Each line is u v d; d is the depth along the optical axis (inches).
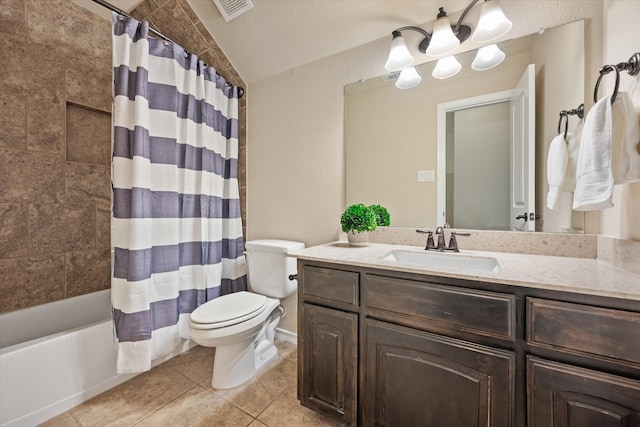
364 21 62.0
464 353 33.9
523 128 50.5
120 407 51.4
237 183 80.3
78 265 70.7
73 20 67.9
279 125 79.4
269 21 68.3
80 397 51.9
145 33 56.3
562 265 39.1
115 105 53.7
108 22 74.4
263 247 72.2
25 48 60.8
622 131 31.2
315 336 46.9
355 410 42.7
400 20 59.6
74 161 70.1
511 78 51.5
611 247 39.4
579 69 45.8
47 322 63.4
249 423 48.2
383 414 40.2
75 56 68.6
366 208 60.8
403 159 62.3
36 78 62.7
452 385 34.9
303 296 48.7
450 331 35.3
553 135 47.7
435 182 58.9
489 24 45.7
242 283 81.1
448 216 57.6
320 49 69.9
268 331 70.4
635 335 25.9
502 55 52.2
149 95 59.3
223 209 78.9
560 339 29.0
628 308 26.5
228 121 79.0
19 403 45.0
